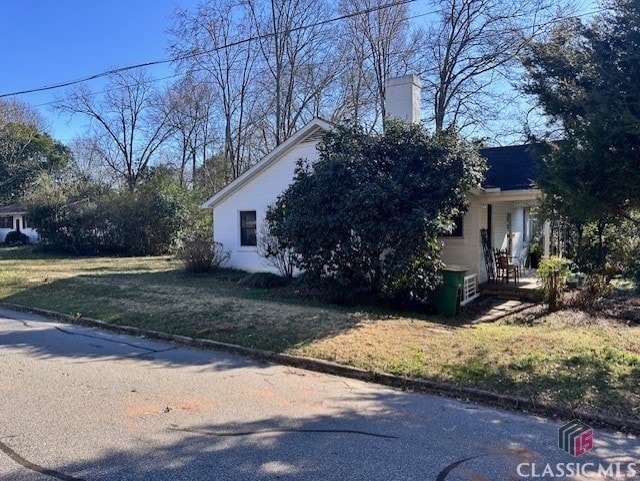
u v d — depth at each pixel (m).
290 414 4.39
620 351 6.26
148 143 37.97
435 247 9.89
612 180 6.32
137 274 15.75
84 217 26.30
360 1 26.41
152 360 6.27
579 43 6.97
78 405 4.55
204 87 33.47
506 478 3.24
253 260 15.84
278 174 15.16
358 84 28.47
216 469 3.34
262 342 6.84
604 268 13.45
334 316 8.47
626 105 5.86
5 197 42.84
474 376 5.28
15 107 45.38
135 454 3.55
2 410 4.41
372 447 3.70
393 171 9.97
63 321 9.01
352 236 9.90
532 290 12.01
